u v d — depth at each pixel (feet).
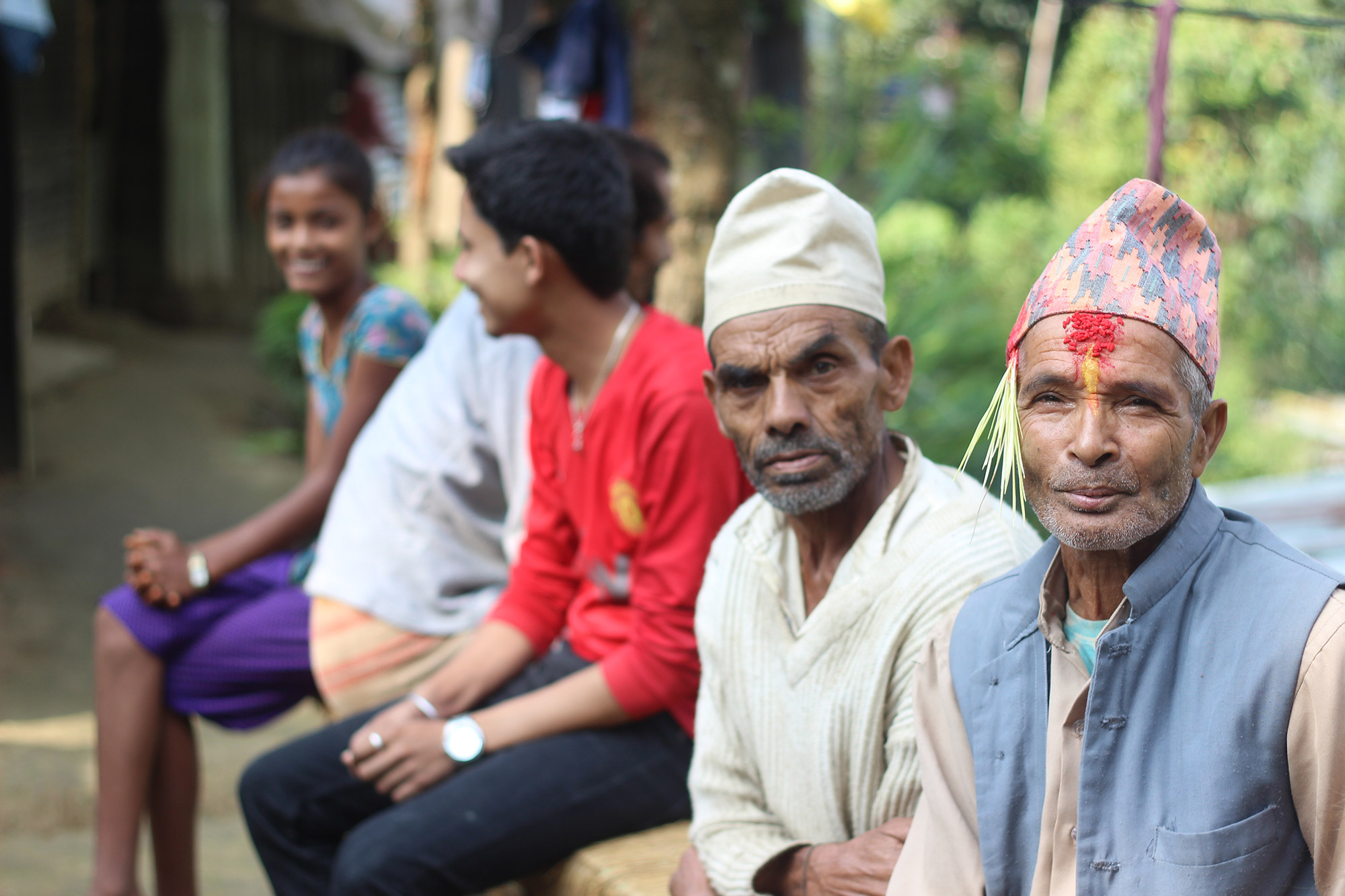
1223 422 4.19
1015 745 4.38
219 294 37.60
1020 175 32.17
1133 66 32.81
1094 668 4.13
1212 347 4.07
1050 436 4.04
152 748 8.54
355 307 9.73
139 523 21.86
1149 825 4.05
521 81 22.08
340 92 43.83
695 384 6.79
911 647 5.42
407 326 9.45
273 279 40.01
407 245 30.99
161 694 8.58
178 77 36.04
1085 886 4.11
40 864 10.45
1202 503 4.18
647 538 6.88
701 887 5.93
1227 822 3.92
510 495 8.49
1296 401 29.27
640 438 6.87
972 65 35.29
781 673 5.73
